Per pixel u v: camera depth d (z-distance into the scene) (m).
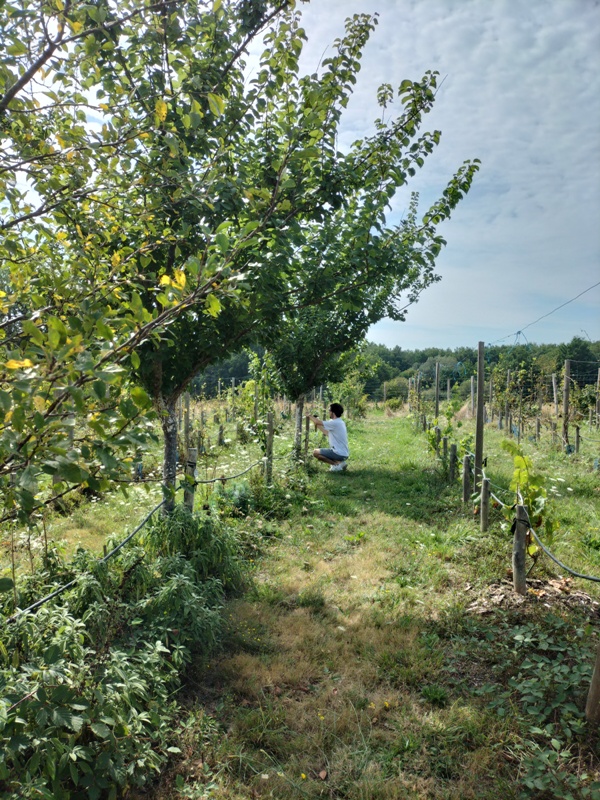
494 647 4.21
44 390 1.52
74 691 2.73
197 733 3.26
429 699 3.67
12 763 2.51
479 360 8.54
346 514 8.16
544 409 20.69
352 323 10.35
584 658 3.84
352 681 3.88
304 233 5.98
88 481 1.66
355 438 17.98
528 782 2.84
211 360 5.36
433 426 13.09
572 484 9.38
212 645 4.05
